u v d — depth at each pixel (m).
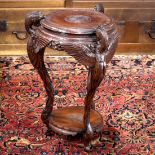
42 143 1.44
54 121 1.46
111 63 2.19
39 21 1.33
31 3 2.16
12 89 1.86
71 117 1.49
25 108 1.69
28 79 1.97
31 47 1.35
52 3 2.19
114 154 1.38
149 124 1.59
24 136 1.48
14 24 2.20
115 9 2.23
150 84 1.95
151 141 1.47
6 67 2.10
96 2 2.21
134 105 1.75
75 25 1.25
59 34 1.23
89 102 1.31
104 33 1.17
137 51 2.35
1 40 2.24
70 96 1.81
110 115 1.65
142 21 2.27
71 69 2.10
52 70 2.08
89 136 1.36
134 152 1.40
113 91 1.87
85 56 1.21
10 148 1.40
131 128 1.56
